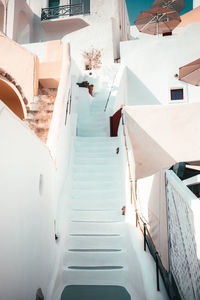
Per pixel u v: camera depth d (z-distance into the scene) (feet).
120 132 31.63
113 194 26.30
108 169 29.45
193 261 12.14
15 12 62.95
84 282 18.67
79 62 61.41
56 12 71.26
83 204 25.25
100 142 33.60
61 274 18.76
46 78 36.76
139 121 17.87
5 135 10.14
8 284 9.90
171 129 17.49
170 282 16.81
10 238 10.29
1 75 31.07
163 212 18.12
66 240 21.38
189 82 37.91
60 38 70.95
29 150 13.21
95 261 20.03
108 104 40.01
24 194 12.23
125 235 21.83
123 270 19.13
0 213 9.42
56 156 21.09
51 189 18.67
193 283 12.15
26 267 12.14
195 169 19.13
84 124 41.04
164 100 41.70
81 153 31.96
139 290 16.96
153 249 20.07
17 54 33.60
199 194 30.89
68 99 29.32
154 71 42.32
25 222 12.25
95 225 22.63
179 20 51.29
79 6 70.08
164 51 42.27
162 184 18.52
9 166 10.44
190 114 17.57
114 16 65.98
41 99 33.58
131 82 42.60
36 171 14.46
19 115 34.91
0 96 33.78
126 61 43.24
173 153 16.65
